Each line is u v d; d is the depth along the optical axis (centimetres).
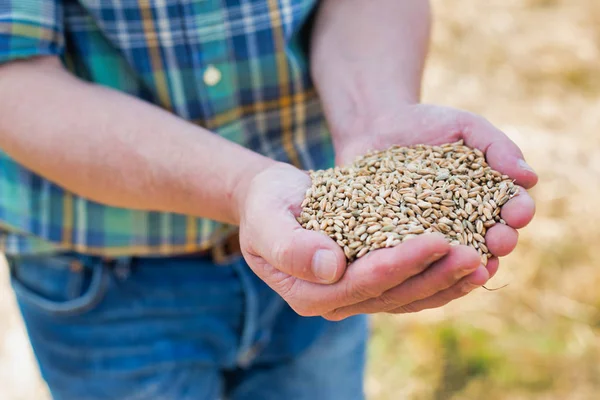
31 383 105
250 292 76
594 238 120
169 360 76
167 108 72
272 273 62
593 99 156
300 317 79
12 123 66
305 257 59
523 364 102
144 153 65
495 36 176
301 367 81
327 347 80
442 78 164
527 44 173
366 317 83
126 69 71
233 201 65
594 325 107
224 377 84
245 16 70
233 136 73
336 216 64
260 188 63
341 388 82
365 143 72
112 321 75
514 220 64
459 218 65
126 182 66
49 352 76
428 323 107
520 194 65
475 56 170
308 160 76
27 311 76
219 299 76
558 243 119
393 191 66
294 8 71
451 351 104
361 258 59
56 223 72
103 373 75
